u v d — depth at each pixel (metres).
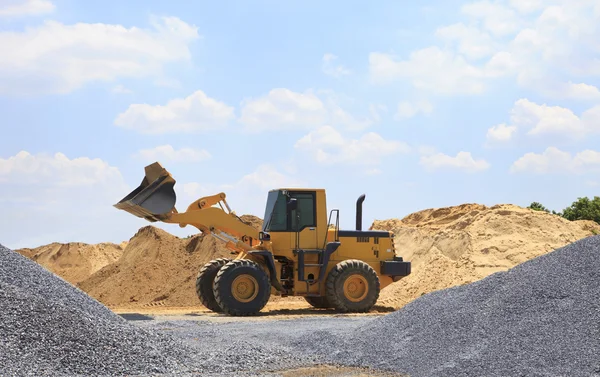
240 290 17.64
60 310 9.95
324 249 18.75
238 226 18.80
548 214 28.95
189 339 12.10
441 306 11.62
